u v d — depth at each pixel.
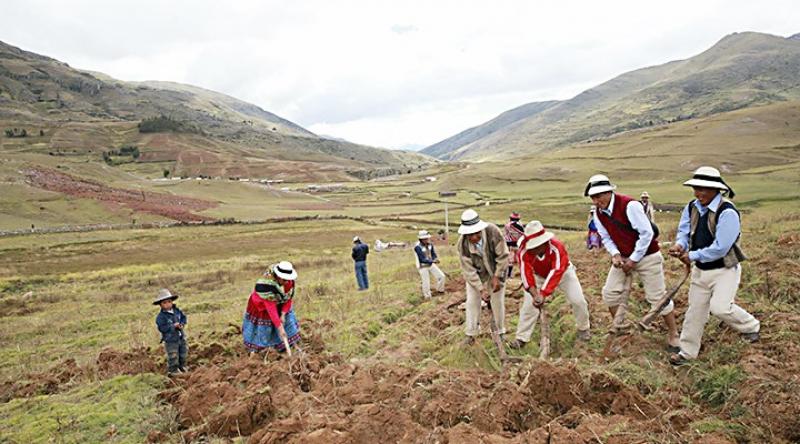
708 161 99.88
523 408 4.47
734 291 5.22
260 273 24.56
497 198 81.12
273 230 50.59
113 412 5.93
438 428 4.17
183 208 64.44
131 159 160.75
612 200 5.91
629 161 112.81
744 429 3.97
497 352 7.03
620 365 5.43
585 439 3.78
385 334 9.04
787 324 5.55
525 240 6.42
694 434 3.87
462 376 5.43
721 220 5.06
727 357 5.30
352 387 5.46
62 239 42.78
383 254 28.83
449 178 119.25
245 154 193.75
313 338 8.37
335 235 46.53
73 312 17.08
